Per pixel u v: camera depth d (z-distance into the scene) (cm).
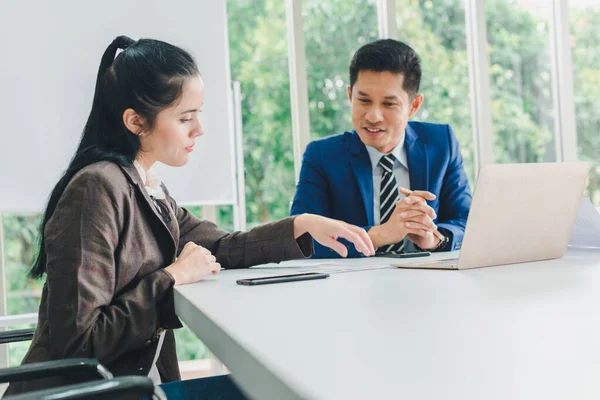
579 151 334
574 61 333
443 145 198
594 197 336
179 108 117
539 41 328
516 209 117
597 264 118
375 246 165
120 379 57
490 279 98
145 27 247
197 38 253
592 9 336
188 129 120
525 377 41
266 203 276
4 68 230
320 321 65
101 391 55
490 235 115
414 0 304
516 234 119
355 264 138
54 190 113
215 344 67
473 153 315
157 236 116
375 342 54
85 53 240
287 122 280
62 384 98
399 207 162
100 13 242
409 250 180
